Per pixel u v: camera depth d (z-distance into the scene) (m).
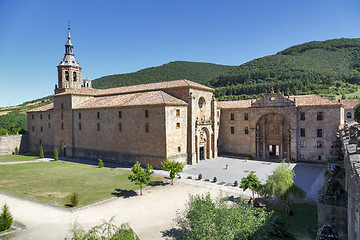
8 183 39.69
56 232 22.55
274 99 58.12
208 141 61.22
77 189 36.38
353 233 11.34
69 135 67.12
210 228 16.14
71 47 75.81
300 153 55.44
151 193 34.56
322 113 52.53
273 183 27.03
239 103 67.12
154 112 50.69
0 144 76.31
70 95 66.06
